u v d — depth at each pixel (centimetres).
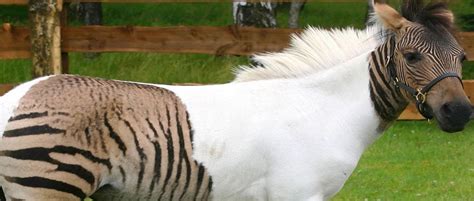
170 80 1292
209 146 488
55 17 1013
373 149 1034
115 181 473
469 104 486
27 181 454
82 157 459
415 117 1102
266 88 520
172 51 1075
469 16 1245
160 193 484
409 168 948
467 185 877
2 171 457
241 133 496
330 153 515
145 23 1775
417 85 498
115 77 1320
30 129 454
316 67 532
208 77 1296
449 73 488
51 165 454
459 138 1103
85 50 1063
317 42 536
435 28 504
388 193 844
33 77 1023
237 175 498
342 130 522
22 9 1844
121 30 1065
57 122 457
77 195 463
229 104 504
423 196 834
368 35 537
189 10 1884
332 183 522
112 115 470
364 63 526
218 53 1073
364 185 874
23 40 1038
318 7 1908
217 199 500
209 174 489
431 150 1037
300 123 512
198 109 494
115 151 467
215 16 1847
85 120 462
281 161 503
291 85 526
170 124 482
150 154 475
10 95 467
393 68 513
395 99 521
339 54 533
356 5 1900
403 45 503
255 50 1067
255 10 1262
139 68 1338
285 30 1061
